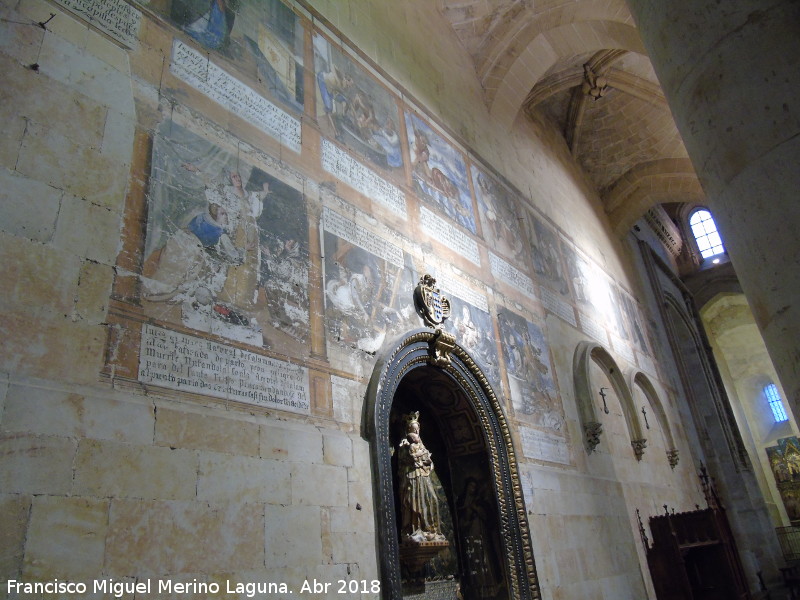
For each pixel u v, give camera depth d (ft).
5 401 12.09
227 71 21.38
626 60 55.01
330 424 19.60
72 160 15.21
